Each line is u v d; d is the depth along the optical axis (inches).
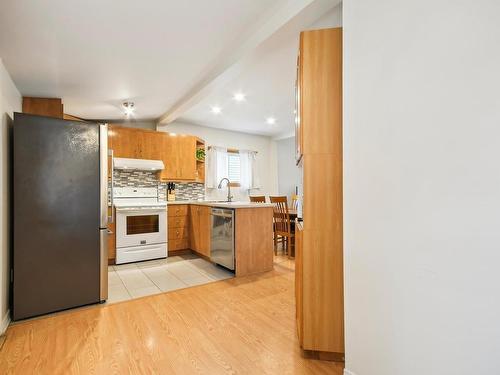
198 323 82.5
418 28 43.4
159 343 71.4
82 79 113.3
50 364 62.6
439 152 40.8
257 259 135.5
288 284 118.3
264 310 91.9
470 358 37.6
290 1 76.5
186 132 212.4
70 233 93.4
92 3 68.2
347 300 56.0
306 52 65.9
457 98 38.8
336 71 64.5
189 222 180.5
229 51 101.0
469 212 37.7
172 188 199.2
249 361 64.0
